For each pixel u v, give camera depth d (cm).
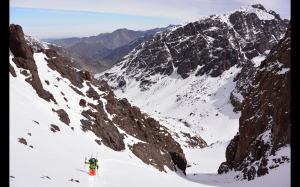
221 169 6994
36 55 5634
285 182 3177
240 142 6088
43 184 1490
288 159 3769
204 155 11925
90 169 2355
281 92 4600
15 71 4072
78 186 1802
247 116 6275
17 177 1427
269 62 6375
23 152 2011
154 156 5816
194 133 17238
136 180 2877
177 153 7525
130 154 5156
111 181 2341
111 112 6088
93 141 4325
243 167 5412
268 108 5341
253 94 6391
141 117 7412
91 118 5041
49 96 4384
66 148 2998
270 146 4503
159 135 7462
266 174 3912
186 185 3816
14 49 4241
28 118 3098
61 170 2059
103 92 6750
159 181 3419
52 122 3666
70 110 4734
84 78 6600
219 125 19862
